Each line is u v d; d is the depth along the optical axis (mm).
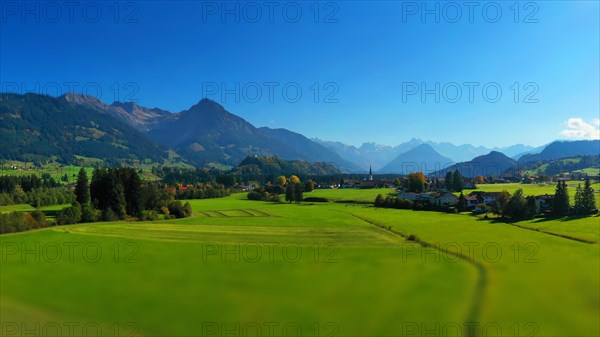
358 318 43844
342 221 123750
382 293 51000
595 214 115062
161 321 43688
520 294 50125
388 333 40500
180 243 84562
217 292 51750
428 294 50562
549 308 45969
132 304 48188
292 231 102938
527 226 103312
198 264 65375
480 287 52688
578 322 42344
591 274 57531
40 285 55094
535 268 61156
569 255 69125
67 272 61000
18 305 48500
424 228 104312
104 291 52531
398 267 62562
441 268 61844
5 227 97000
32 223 104625
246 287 53562
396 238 90438
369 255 71312
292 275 58750
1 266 64688
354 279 56562
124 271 61312
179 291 52375
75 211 117500
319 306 47094
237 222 123062
